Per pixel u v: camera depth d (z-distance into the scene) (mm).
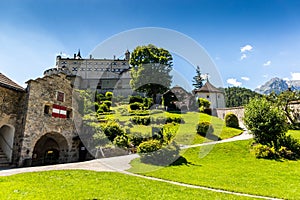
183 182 6883
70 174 7316
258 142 12406
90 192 5395
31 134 11641
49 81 13227
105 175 7301
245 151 11961
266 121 12203
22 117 11641
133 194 5426
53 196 4926
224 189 6355
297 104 18469
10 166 10758
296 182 7363
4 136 11836
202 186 6586
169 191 5797
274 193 6129
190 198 5312
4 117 11148
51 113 13109
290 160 10391
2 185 5559
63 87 14258
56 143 14773
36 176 6816
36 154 13820
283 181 7477
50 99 13156
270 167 9406
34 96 12125
